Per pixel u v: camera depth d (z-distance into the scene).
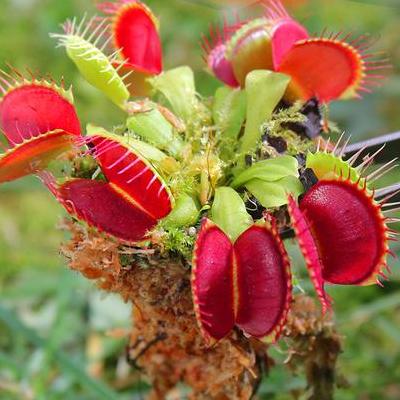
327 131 0.28
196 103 0.28
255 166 0.25
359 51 0.28
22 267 0.51
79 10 0.67
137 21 0.28
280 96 0.26
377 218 0.23
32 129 0.25
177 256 0.25
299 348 0.28
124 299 0.26
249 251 0.23
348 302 0.46
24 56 0.65
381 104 0.57
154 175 0.24
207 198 0.25
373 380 0.41
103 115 0.60
